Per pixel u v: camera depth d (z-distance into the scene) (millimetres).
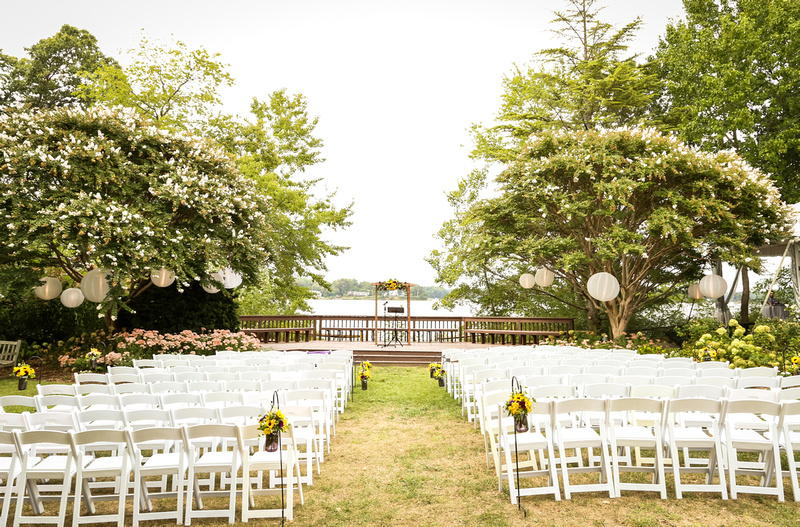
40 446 5238
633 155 14047
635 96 18781
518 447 4891
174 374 7320
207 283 12773
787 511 4504
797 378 6316
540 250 14695
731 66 16516
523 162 15109
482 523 4344
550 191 14180
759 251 17562
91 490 5328
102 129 12078
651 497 4859
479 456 6254
